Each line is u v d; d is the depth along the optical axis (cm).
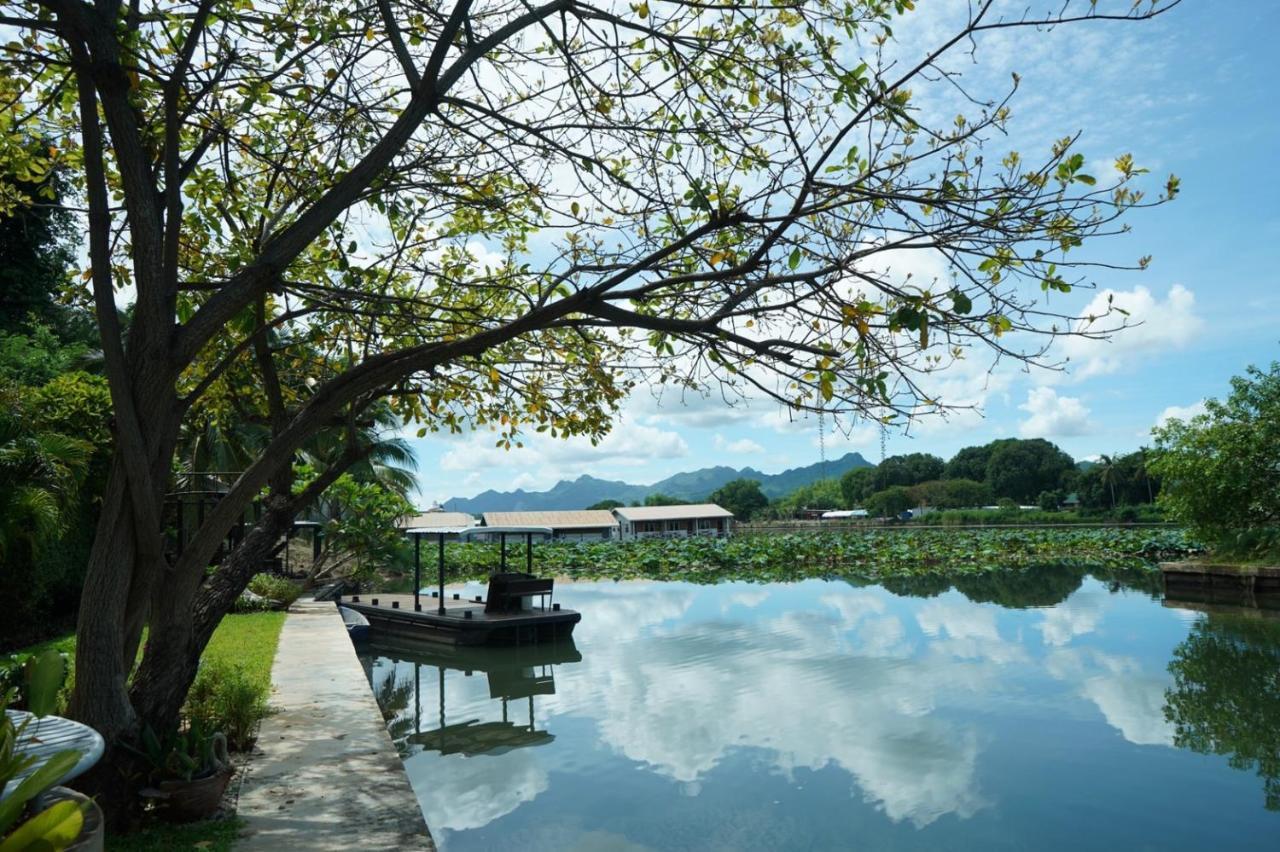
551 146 542
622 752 926
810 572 3431
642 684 1276
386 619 1808
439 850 669
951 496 9438
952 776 829
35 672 340
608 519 6525
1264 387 2322
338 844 485
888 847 664
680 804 761
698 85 518
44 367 1867
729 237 497
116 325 502
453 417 786
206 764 536
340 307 607
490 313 706
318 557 2431
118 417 498
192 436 1752
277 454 546
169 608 549
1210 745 917
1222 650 1463
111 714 498
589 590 2823
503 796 792
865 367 385
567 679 1338
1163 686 1198
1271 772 826
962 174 385
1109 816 724
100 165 499
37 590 1213
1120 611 1972
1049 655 1433
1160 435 2502
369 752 682
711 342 456
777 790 796
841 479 11081
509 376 697
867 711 1076
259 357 711
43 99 641
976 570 3297
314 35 577
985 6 357
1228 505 2341
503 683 1331
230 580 633
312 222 545
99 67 482
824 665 1369
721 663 1409
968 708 1083
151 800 516
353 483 2091
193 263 738
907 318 351
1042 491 9631
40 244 2041
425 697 1247
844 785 808
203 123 643
